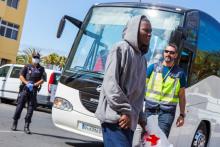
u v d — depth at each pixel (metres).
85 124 9.55
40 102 21.27
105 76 4.35
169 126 8.12
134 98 4.54
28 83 11.31
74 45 10.32
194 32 9.65
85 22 10.45
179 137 9.59
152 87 8.23
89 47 10.07
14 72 22.48
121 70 4.38
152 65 8.38
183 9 9.52
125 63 4.37
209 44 10.55
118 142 4.34
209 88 10.79
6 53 44.97
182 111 8.27
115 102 4.28
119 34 9.88
